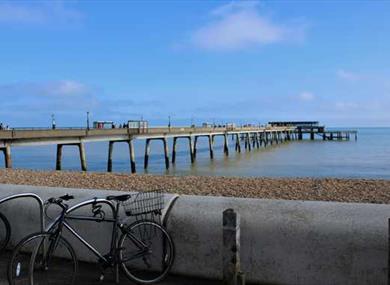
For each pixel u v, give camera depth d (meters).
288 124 139.00
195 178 15.32
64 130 33.56
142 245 4.66
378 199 10.69
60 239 4.53
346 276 4.16
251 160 48.69
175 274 4.77
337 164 41.09
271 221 4.43
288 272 4.34
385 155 53.88
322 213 4.36
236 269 4.26
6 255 5.52
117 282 4.61
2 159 58.72
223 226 4.30
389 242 3.79
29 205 5.51
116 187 13.00
